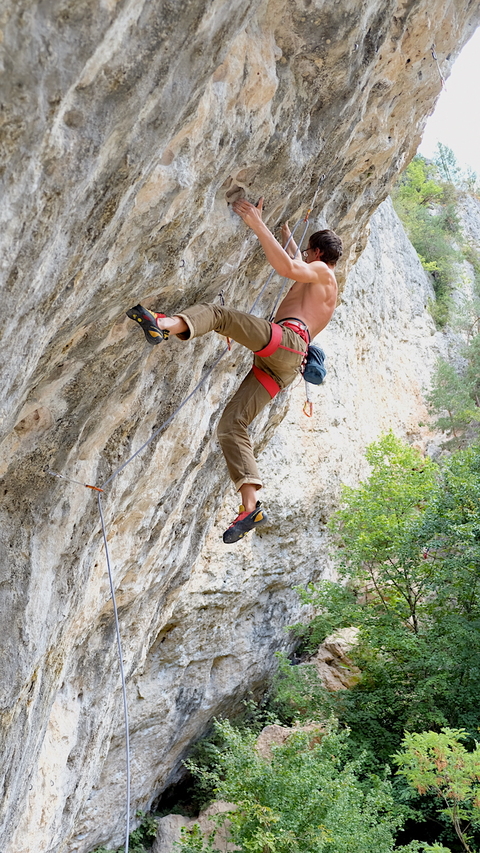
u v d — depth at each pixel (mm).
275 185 4281
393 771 11625
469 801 9281
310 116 4297
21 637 4367
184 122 3021
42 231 2576
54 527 4566
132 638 7754
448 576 12461
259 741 12727
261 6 3355
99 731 7254
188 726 13383
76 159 2482
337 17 3631
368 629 13156
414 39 5227
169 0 2371
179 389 5262
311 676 13289
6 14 1978
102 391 4281
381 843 8695
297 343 4004
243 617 14703
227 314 3783
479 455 13883
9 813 5070
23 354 3045
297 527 15539
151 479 5773
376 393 22844
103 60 2307
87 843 11547
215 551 12742
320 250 4332
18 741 4766
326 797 8656
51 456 4273
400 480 14648
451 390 25844
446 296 31406
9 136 2227
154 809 13711
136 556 6504
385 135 6078
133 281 3621
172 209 3434
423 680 11875
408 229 33438
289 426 15930
